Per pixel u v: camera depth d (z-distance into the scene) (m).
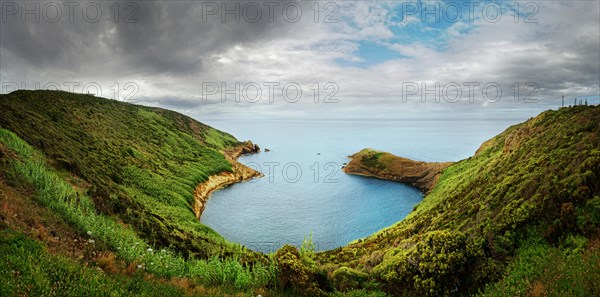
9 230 9.20
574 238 12.24
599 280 7.82
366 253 29.77
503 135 65.31
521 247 13.96
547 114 35.56
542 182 17.23
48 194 16.75
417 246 15.23
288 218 65.12
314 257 31.05
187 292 9.33
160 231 24.08
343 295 13.12
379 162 116.62
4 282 6.25
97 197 22.95
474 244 14.97
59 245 10.66
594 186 13.76
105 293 7.17
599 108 24.73
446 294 13.43
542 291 8.76
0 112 34.34
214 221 62.44
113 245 13.16
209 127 177.88
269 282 12.34
